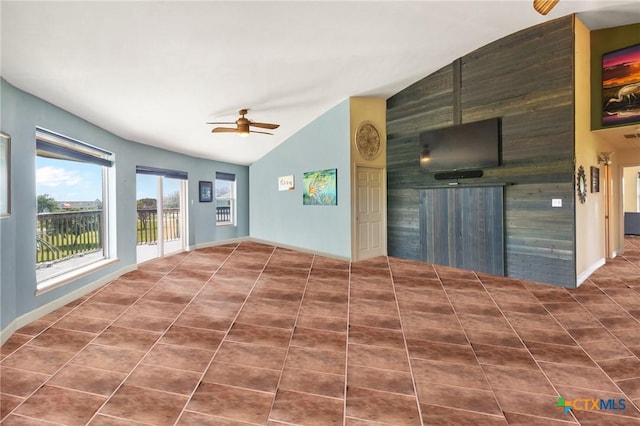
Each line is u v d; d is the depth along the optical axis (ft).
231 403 6.80
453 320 11.03
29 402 6.79
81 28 8.47
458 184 17.11
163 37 9.71
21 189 10.34
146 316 11.37
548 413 6.49
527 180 14.84
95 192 15.51
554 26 13.85
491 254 15.96
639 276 15.43
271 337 9.86
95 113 13.26
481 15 12.92
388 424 6.21
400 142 19.67
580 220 14.35
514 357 8.68
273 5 9.48
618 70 14.49
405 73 17.20
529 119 14.69
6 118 9.64
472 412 6.53
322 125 19.99
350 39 12.52
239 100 15.42
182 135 18.38
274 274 16.46
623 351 8.91
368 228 19.57
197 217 22.89
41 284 11.66
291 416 6.42
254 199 26.22
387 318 11.24
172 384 7.46
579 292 13.33
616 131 15.42
